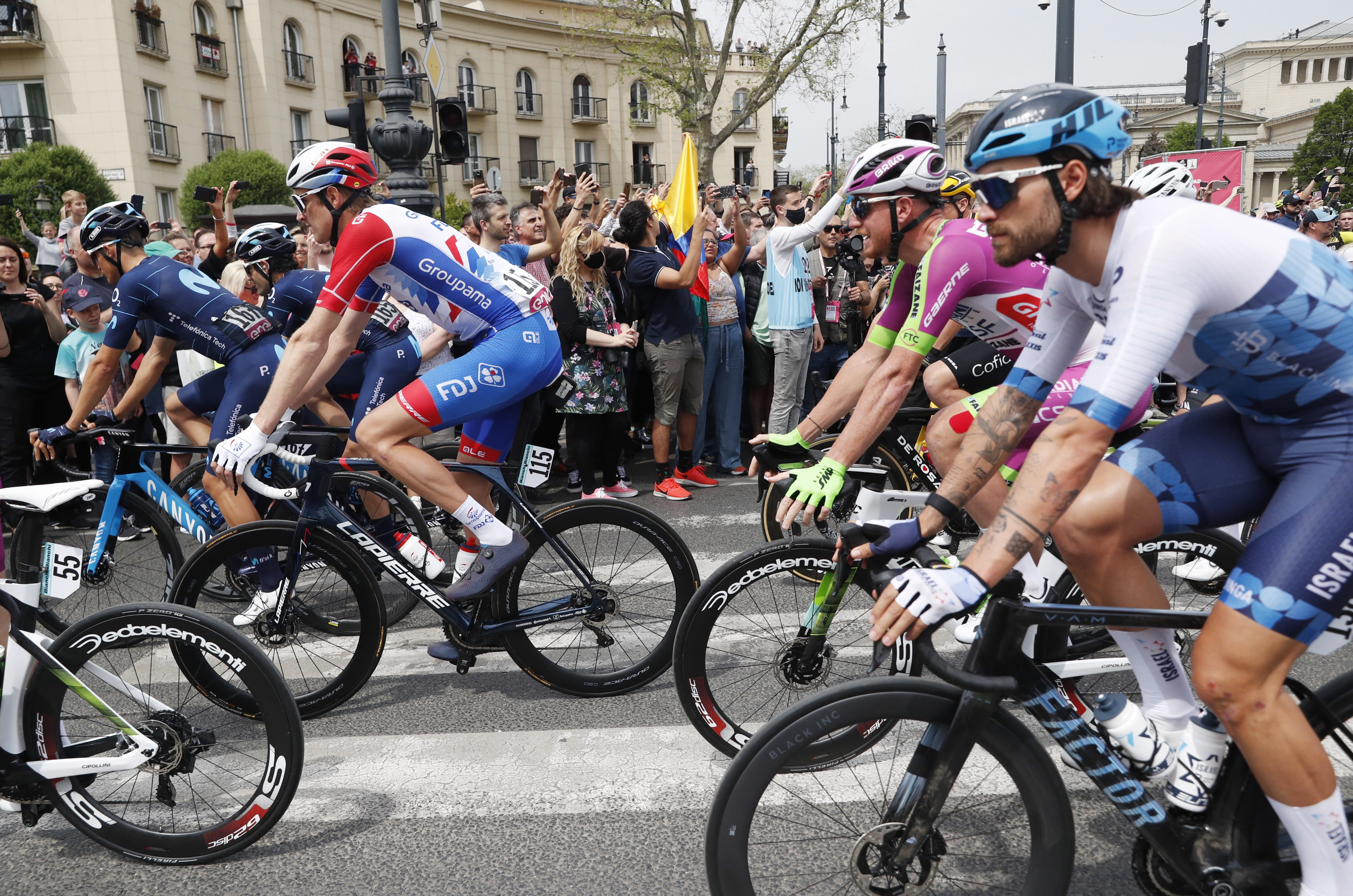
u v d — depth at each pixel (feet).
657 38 71.41
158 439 21.89
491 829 7.42
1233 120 248.32
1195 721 5.63
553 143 115.44
